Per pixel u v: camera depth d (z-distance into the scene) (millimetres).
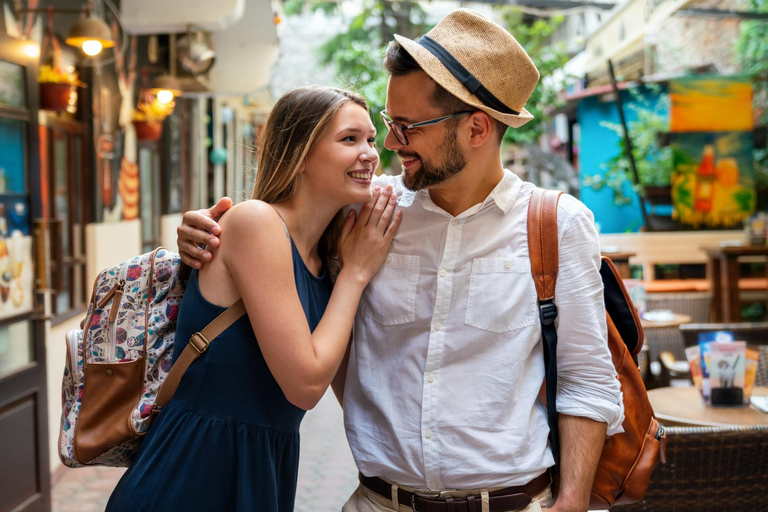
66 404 1849
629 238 8875
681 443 2600
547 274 1701
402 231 1788
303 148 1688
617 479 1813
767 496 2613
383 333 1776
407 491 1720
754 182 8953
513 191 1763
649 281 8789
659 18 6867
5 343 3666
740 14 8242
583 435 1698
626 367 1836
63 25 4984
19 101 3787
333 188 1706
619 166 9398
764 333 4449
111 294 1791
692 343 4469
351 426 1812
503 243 1726
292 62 16531
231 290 1677
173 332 1798
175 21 5809
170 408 1696
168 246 8656
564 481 1691
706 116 8930
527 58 1678
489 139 1695
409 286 1753
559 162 11070
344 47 15891
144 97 7027
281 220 1675
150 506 1640
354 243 1770
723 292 7824
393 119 1670
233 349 1670
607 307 1872
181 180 9727
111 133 6113
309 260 1801
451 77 1621
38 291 3908
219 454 1669
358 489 1896
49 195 5004
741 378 3418
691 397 3615
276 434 1733
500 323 1688
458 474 1658
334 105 1693
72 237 5469
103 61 5766
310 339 1640
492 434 1664
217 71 7586
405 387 1725
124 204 6625
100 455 1763
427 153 1662
